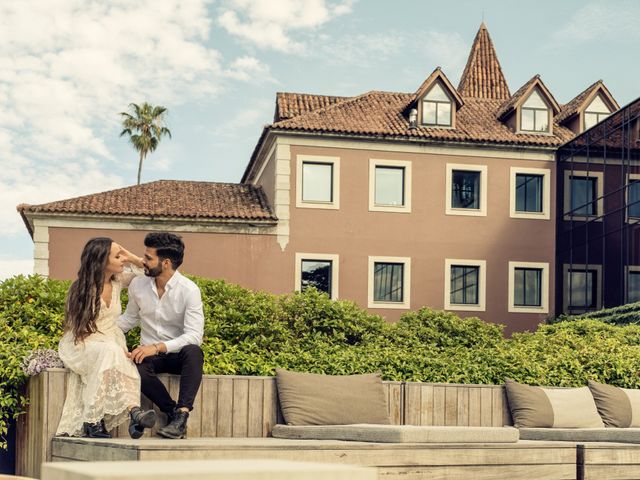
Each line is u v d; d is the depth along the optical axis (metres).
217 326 9.56
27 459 6.08
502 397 7.50
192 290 5.75
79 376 5.53
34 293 7.91
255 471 1.57
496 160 28.02
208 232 26.06
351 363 8.42
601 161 27.34
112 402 5.23
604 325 18.12
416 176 27.45
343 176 26.95
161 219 25.70
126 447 4.46
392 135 26.97
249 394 6.28
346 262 26.75
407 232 27.22
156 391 5.59
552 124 29.16
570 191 28.00
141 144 62.50
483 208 27.78
